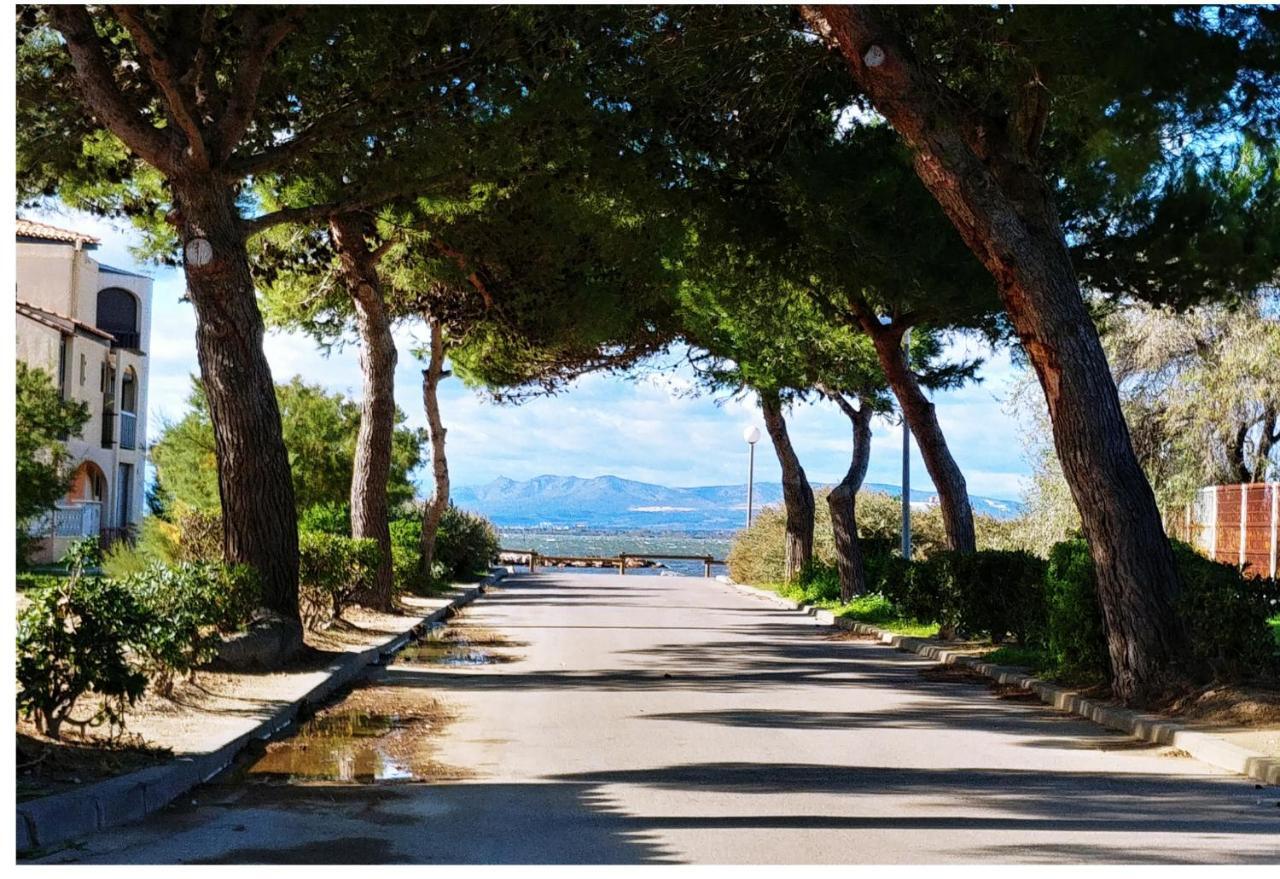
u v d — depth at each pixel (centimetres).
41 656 829
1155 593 1299
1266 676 1234
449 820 759
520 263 2300
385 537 2500
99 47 1473
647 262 2355
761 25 1579
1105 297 2322
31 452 2111
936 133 1323
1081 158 1420
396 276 2473
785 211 2003
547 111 1644
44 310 3906
